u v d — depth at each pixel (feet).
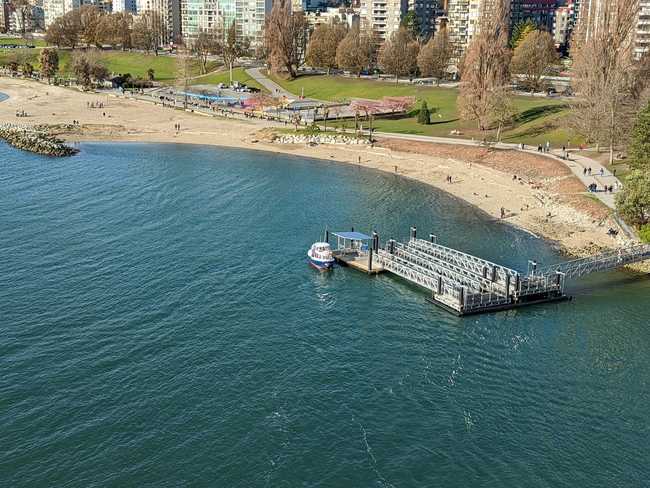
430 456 198.80
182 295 298.15
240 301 295.28
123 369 237.04
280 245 368.68
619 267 347.77
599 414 221.25
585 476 193.67
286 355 250.37
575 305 302.86
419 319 285.02
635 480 192.75
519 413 220.64
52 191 465.06
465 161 563.07
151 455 195.21
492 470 194.39
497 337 270.87
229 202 449.89
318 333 268.82
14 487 182.29
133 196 457.27
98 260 335.88
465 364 248.93
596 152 545.44
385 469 192.75
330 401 222.69
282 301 297.53
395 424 212.43
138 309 283.18
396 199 469.16
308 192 482.28
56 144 605.73
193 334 263.49
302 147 641.40
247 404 219.41
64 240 363.76
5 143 636.89
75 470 188.96
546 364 250.78
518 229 405.39
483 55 629.51
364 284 321.52
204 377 233.76
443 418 216.33
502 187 495.41
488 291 304.91
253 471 190.19
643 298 310.24
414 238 373.61
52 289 299.99
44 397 219.82
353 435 206.39
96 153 603.67
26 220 397.19
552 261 351.05
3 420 207.92
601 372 245.86
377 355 253.24
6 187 473.26
